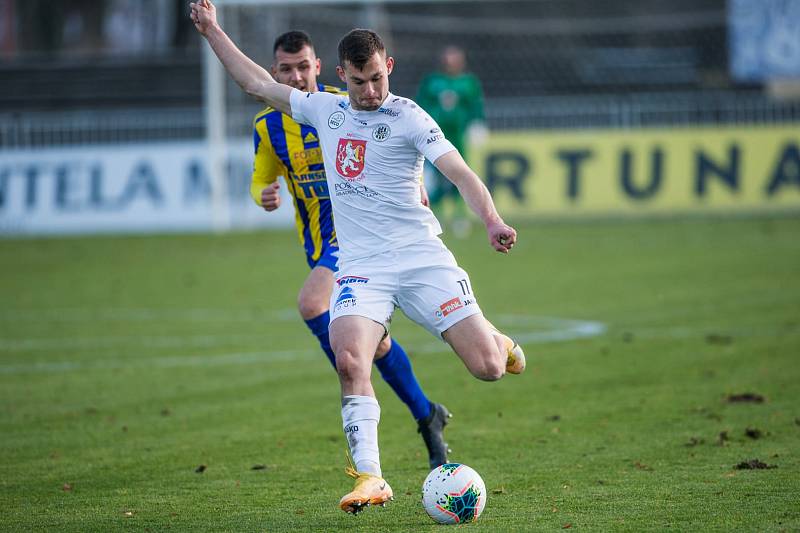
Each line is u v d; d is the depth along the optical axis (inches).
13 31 5984.3
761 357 1218.6
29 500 717.3
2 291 2020.2
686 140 2957.7
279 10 3378.4
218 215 3006.9
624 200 2965.1
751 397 1003.9
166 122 3134.8
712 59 3937.0
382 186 687.7
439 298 684.1
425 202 753.6
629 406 994.1
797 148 2918.3
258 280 2111.2
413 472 785.6
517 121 3056.1
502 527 617.6
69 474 791.7
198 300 1860.2
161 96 3951.8
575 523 621.0
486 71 3941.9
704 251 2335.1
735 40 3336.6
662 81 3868.1
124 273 2258.9
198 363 1294.3
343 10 3695.9
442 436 839.1
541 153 2999.5
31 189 3063.5
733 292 1756.9
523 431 909.2
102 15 6643.7
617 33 4109.3
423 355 1330.0
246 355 1346.0
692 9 4116.6
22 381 1193.4
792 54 3292.3
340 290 692.1
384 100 689.0
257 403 1058.1
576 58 3988.7
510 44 4121.6
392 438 906.1
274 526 640.4
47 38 6077.8
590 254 2364.7
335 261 839.1
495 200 2999.5
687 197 2947.8
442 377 1180.5
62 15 6190.9
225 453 852.6
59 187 3058.6
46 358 1339.8
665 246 2456.9
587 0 4261.8
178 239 2881.4
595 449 832.3
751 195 2925.7
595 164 2977.4
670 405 990.4
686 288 1820.9
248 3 2822.3
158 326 1588.3
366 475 626.8
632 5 4215.1
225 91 3085.6
